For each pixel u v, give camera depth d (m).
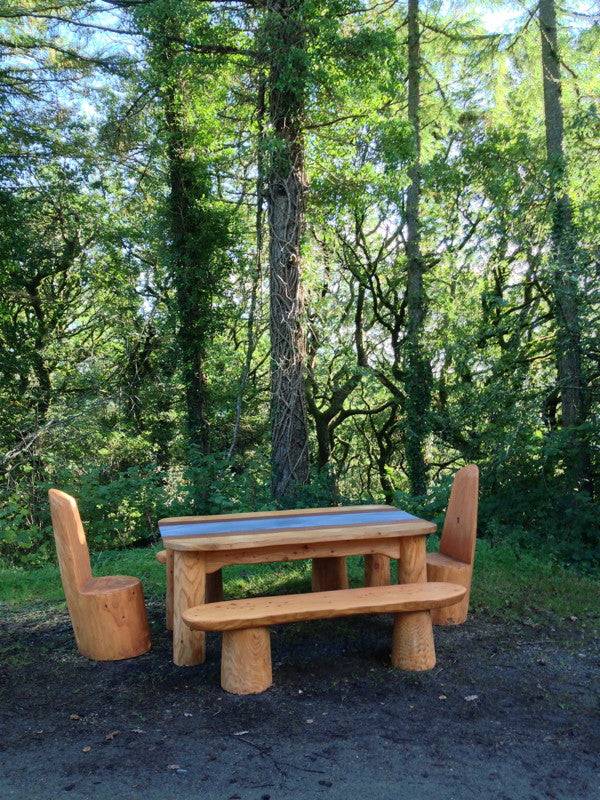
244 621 3.27
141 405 15.41
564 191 10.50
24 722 3.13
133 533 8.04
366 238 18.48
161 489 7.40
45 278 16.58
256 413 17.19
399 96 14.09
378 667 3.69
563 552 6.36
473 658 3.84
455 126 15.79
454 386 13.30
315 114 10.42
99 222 15.59
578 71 13.78
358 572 5.75
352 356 18.17
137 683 3.55
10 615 4.85
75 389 15.83
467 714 3.16
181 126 13.73
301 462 9.09
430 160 14.70
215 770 2.68
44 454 10.37
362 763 2.72
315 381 18.22
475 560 5.94
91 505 7.45
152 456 15.32
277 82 9.05
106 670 3.74
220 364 16.56
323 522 4.37
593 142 11.80
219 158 14.43
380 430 20.86
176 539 3.82
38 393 15.13
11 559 6.91
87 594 3.86
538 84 14.20
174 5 9.72
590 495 7.50
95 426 12.88
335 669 3.67
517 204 11.52
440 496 6.84
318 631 4.27
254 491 7.82
